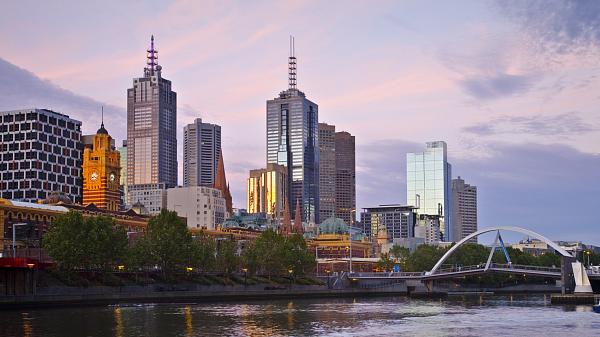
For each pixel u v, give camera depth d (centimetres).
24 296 17100
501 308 19488
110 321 14600
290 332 13188
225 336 12538
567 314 17075
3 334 12331
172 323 14412
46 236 19938
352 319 15762
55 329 13088
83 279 19875
